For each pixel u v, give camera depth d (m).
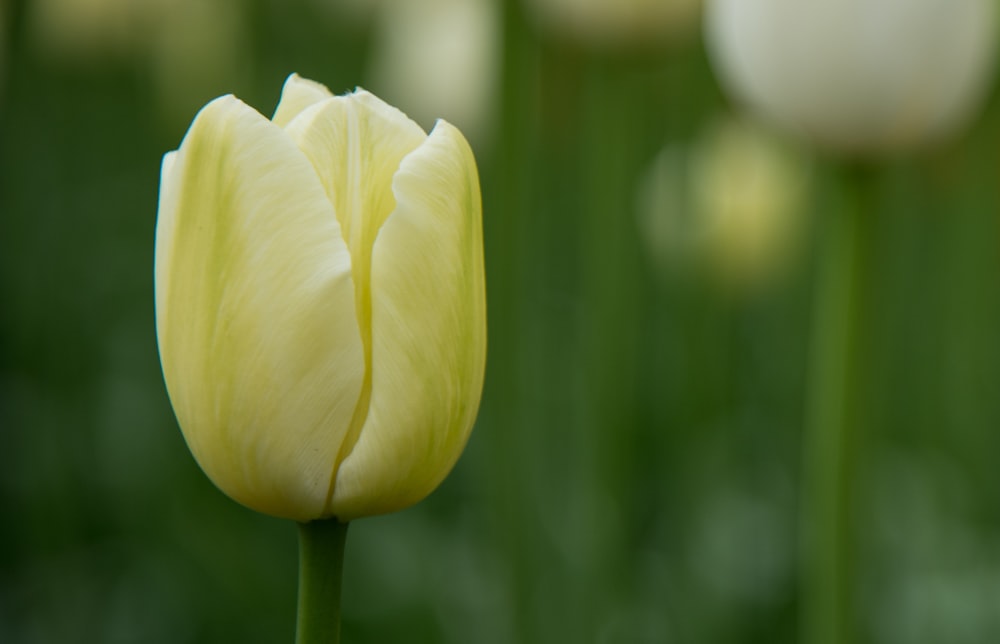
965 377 1.69
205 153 0.69
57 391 1.71
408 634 1.48
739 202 1.47
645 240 1.68
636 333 1.71
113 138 2.79
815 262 1.68
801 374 1.69
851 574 0.86
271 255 0.69
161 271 0.70
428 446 0.70
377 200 0.70
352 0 2.42
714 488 1.56
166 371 0.71
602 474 1.32
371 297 0.70
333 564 0.71
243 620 1.50
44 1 2.27
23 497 1.82
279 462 0.70
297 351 0.69
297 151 0.69
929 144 0.85
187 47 2.07
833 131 0.84
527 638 1.14
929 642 1.49
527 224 1.51
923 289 1.86
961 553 1.56
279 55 2.98
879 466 1.62
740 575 1.57
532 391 1.49
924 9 0.83
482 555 1.56
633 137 1.60
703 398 1.51
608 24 1.26
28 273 1.84
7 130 1.97
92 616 1.66
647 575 1.62
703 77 1.53
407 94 1.69
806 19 0.83
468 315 0.70
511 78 1.02
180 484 1.63
